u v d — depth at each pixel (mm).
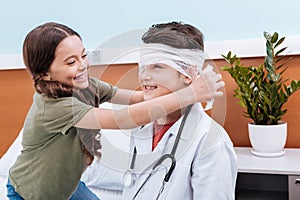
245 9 1876
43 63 977
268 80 1698
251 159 1683
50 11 2160
